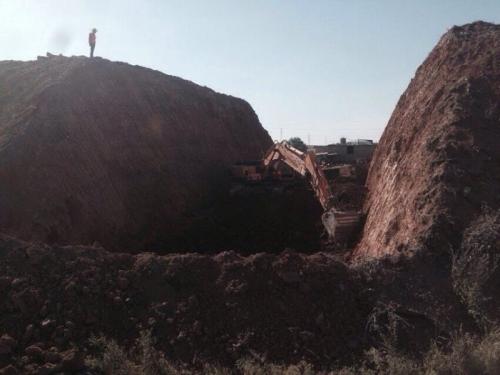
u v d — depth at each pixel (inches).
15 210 563.8
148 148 865.5
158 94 997.8
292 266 369.4
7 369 288.8
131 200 756.0
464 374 292.8
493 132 470.9
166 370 300.2
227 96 1280.8
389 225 480.1
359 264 382.6
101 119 798.5
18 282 353.4
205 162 1004.6
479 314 336.2
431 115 538.9
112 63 937.5
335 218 616.4
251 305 345.4
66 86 772.0
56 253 382.9
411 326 332.2
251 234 708.0
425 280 365.4
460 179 427.5
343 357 316.2
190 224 770.2
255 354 309.4
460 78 541.6
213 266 375.9
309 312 343.6
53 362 298.8
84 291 349.1
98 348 317.1
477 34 610.5
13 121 680.4
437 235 388.2
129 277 365.1
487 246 366.3
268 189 858.8
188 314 339.0
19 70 901.2
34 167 616.7
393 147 604.7
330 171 851.4
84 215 641.6
